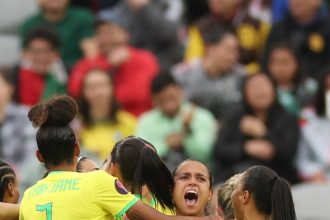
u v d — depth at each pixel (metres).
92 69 34.97
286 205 19.25
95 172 19.45
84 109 34.19
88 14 39.44
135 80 36.72
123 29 37.84
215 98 36.12
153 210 19.30
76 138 19.77
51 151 19.56
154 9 39.00
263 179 19.48
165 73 34.22
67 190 19.30
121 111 35.62
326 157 34.53
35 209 19.33
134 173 20.00
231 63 36.44
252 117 34.06
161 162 20.05
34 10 42.53
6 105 34.88
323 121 35.06
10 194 20.31
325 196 31.47
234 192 19.67
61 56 38.50
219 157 33.59
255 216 19.50
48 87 36.88
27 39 37.16
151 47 38.78
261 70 37.06
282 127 34.03
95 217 19.17
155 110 34.16
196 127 33.88
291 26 38.41
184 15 40.84
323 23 38.34
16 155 34.25
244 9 39.62
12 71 36.78
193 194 20.00
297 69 36.44
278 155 33.75
